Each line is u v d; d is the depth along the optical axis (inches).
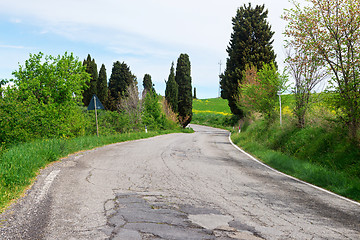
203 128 2116.1
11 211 171.0
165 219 160.9
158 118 1483.8
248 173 327.6
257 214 177.2
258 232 146.1
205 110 3597.4
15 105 522.6
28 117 532.1
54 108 601.9
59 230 142.0
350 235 146.6
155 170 318.3
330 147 379.9
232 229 148.9
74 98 677.3
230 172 327.6
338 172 312.8
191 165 364.2
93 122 865.5
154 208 181.0
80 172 291.1
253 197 220.2
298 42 393.4
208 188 243.4
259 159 456.1
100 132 871.7
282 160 395.2
